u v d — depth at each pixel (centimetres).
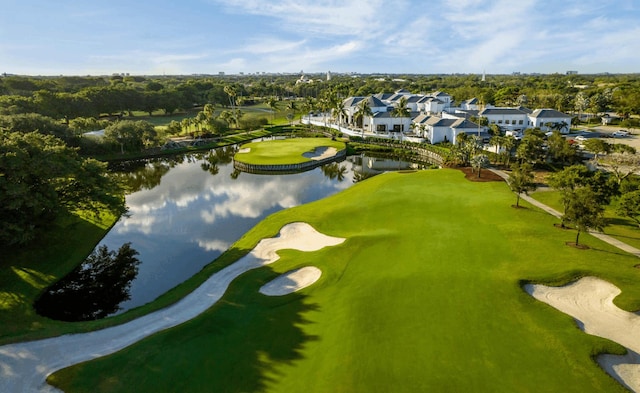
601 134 11919
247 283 3672
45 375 2508
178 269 4347
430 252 4044
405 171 8475
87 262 4519
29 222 4106
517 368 2383
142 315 3228
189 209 6494
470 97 19875
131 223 5791
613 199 5600
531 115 12744
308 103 18525
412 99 17438
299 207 6041
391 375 2355
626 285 3303
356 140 13088
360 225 5138
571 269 3556
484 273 3544
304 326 2961
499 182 6988
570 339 2658
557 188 5547
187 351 2669
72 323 3175
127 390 2331
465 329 2773
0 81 18362
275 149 11300
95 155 10800
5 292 3669
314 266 3962
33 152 4250
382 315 2988
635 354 2591
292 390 2284
